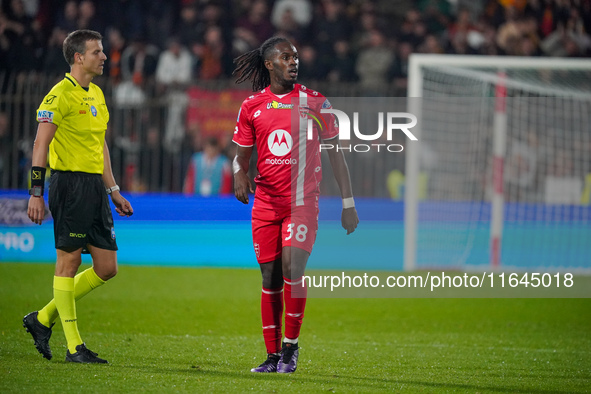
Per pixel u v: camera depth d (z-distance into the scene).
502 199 36.56
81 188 16.83
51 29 49.00
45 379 14.80
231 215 37.62
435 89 38.78
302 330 23.84
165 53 47.28
